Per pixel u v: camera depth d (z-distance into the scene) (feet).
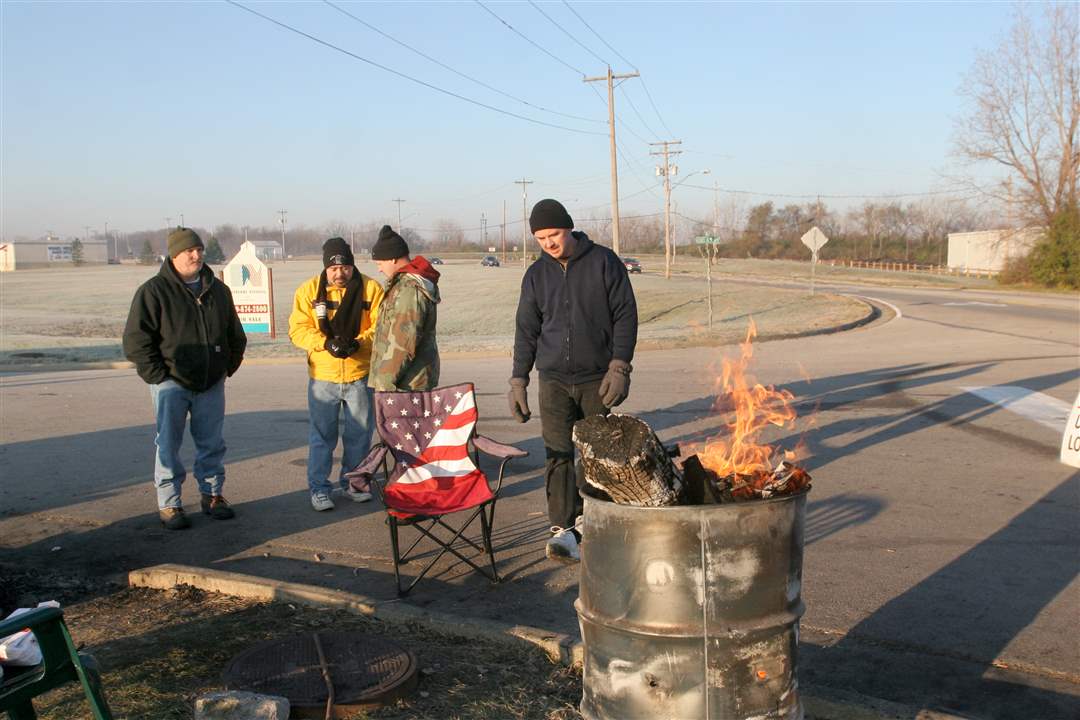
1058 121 161.38
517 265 329.52
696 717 9.73
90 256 594.65
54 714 11.24
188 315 20.92
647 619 9.75
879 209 374.84
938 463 26.45
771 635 9.78
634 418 9.86
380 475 25.79
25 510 23.11
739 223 426.10
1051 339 65.77
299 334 22.43
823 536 19.83
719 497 10.41
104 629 14.43
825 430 31.89
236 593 16.12
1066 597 16.05
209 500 22.21
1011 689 12.73
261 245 602.03
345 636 13.58
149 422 36.32
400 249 20.54
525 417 18.22
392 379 20.36
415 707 11.57
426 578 17.56
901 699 12.48
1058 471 25.32
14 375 58.54
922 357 55.26
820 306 114.52
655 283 181.78
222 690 11.77
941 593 16.34
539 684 12.34
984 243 229.66
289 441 31.91
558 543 17.39
